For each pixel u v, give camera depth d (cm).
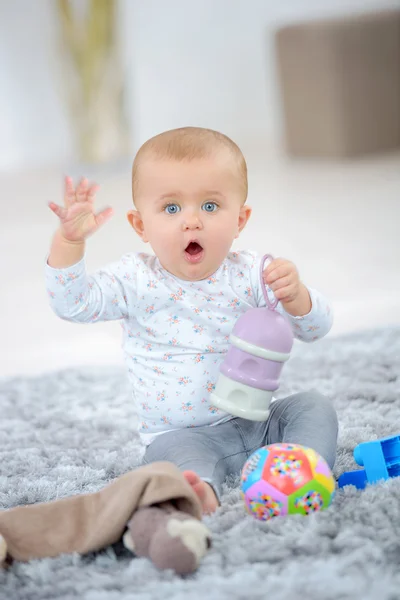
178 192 128
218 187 129
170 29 624
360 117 536
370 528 104
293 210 402
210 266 132
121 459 145
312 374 186
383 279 270
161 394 134
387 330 215
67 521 107
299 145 558
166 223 130
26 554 106
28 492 130
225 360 124
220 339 135
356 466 131
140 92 628
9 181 561
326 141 541
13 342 246
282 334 121
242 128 647
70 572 101
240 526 108
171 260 131
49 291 129
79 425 168
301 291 132
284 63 541
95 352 231
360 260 296
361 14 530
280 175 508
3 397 191
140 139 633
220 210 130
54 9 579
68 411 179
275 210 406
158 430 136
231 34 632
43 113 608
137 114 630
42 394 191
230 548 103
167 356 135
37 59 599
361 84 530
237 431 132
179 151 129
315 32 519
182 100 638
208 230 129
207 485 117
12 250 367
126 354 139
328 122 535
